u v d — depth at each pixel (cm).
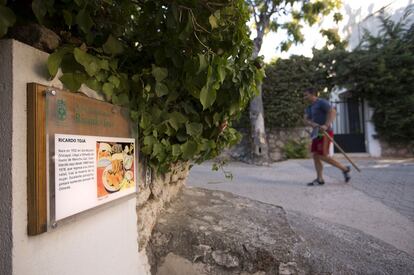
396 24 1147
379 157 1083
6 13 103
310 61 1102
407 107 1063
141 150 184
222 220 243
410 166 818
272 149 1077
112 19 163
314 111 578
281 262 202
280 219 269
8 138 102
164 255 205
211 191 330
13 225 101
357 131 1179
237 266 202
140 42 175
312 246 230
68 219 119
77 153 125
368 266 221
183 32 153
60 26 147
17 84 104
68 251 124
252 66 197
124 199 161
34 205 105
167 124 184
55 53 115
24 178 105
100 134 140
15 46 104
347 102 1184
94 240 141
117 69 160
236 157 988
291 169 778
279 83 1068
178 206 263
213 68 158
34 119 107
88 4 137
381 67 1041
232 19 170
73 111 123
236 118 232
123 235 167
